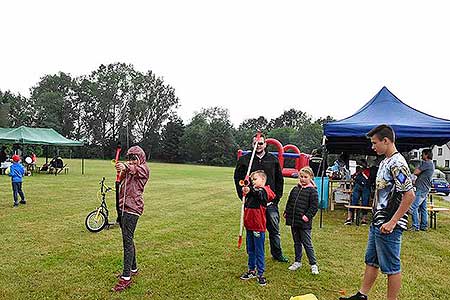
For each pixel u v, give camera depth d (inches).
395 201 145.4
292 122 3941.9
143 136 2856.8
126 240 181.9
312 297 159.3
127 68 2925.7
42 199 474.9
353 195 356.5
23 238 272.8
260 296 174.2
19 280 188.7
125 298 169.5
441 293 183.5
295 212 209.8
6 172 816.3
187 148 2637.8
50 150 2117.4
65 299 167.6
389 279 147.9
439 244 281.9
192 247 256.8
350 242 281.1
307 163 920.3
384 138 149.9
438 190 907.4
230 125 2842.0
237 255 238.5
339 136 339.6
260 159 213.8
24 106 2824.8
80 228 309.3
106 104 2834.6
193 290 179.8
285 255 241.3
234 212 412.5
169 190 635.5
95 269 206.8
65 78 2962.6
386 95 389.1
